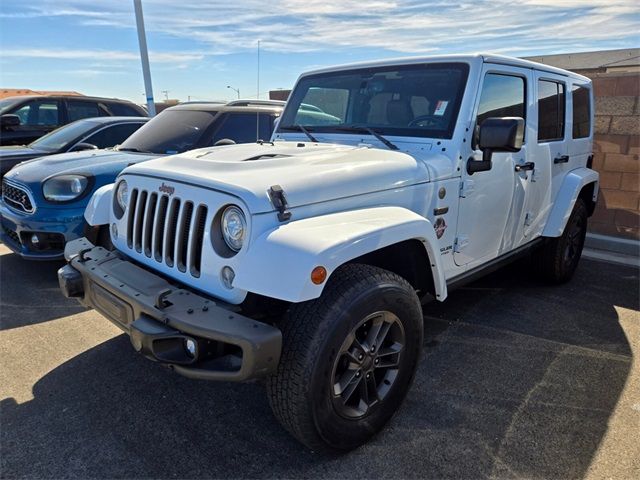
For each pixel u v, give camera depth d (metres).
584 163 4.98
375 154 2.88
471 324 3.92
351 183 2.48
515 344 3.58
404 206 2.74
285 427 2.26
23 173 4.82
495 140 2.80
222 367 2.06
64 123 9.27
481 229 3.42
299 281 1.96
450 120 3.07
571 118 4.51
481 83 3.16
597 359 3.38
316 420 2.18
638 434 2.58
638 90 5.96
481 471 2.31
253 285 2.02
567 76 4.38
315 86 3.84
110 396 2.88
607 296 4.59
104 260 2.71
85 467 2.32
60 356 3.34
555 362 3.33
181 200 2.39
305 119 3.82
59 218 4.58
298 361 2.09
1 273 4.98
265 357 1.99
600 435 2.57
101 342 3.54
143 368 3.19
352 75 3.63
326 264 2.02
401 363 2.54
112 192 3.03
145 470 2.30
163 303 2.14
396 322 2.45
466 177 3.13
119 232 2.89
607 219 6.41
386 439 2.53
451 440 2.52
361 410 2.40
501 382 3.07
